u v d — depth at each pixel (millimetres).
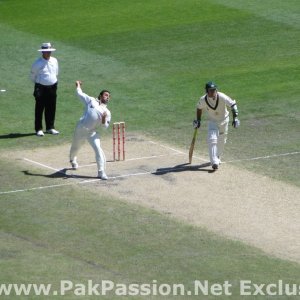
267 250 74688
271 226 79312
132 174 91062
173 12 146000
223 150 98312
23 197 85000
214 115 92500
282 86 119500
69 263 71688
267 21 141625
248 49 132125
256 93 117250
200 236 77062
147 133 104062
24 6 151125
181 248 74688
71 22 143500
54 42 135125
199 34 137500
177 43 134375
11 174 90750
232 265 71812
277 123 107688
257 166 93750
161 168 92875
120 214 81312
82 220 80000
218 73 123812
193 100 114875
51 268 70688
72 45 134125
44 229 78125
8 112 110875
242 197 85562
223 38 135875
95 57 129875
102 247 74688
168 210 82375
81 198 84875
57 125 106625
